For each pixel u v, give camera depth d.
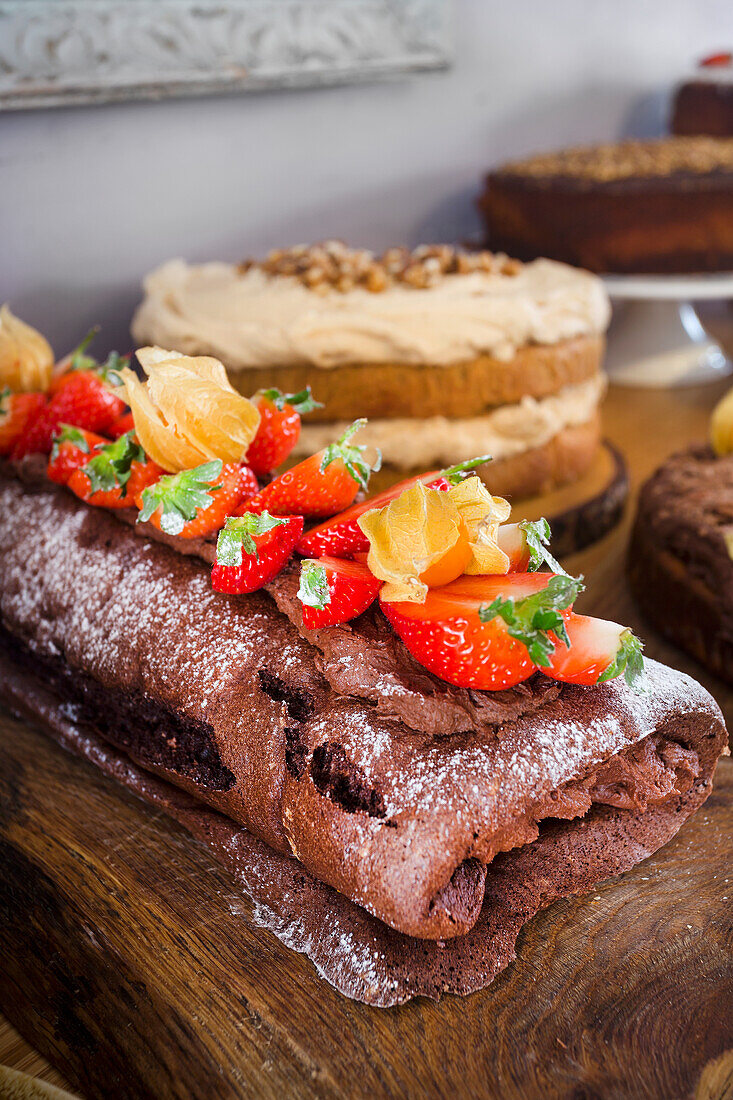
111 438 0.44
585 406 0.57
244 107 0.64
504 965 0.33
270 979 0.33
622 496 0.57
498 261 0.61
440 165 0.78
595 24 0.85
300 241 0.71
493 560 0.33
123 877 0.36
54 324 0.60
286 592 0.36
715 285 0.69
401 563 0.32
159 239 0.63
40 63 0.55
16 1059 0.33
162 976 0.33
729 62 0.90
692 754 0.36
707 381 0.79
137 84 0.58
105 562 0.40
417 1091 0.30
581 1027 0.32
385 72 0.68
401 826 0.31
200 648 0.37
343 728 0.33
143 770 0.39
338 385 0.53
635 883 0.36
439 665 0.33
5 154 0.56
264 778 0.34
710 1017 0.32
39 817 0.39
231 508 0.38
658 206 0.68
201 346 0.53
